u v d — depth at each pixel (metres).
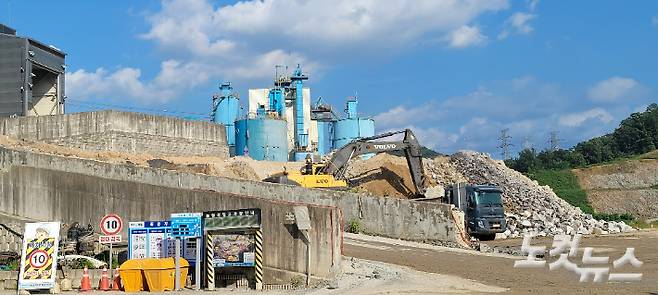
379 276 24.97
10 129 55.00
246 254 23.98
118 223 25.41
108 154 52.69
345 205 43.16
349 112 90.38
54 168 42.25
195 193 34.16
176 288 23.80
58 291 24.30
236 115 83.81
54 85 60.47
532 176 101.38
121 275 24.28
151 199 36.31
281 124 76.75
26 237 24.69
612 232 54.91
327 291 21.97
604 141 136.25
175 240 24.36
